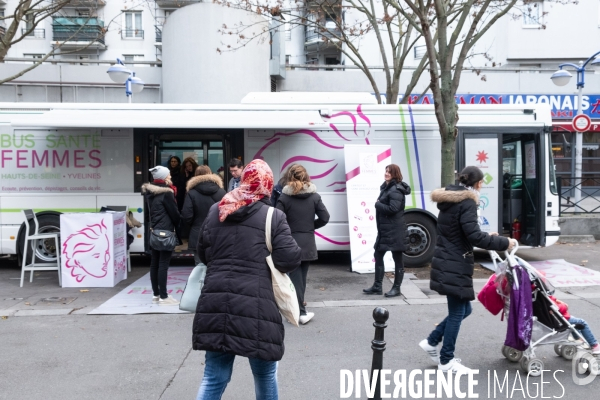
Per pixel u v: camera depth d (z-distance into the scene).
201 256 3.27
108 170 9.23
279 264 3.11
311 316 6.12
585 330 4.57
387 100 12.57
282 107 9.31
